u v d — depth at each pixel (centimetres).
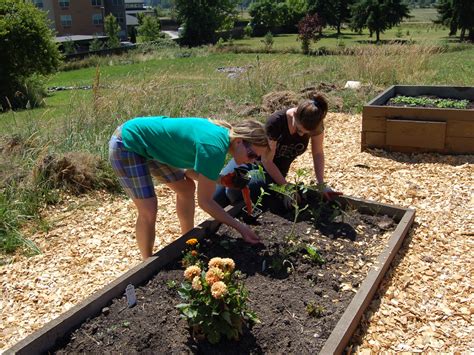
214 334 252
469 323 297
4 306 354
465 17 3956
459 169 548
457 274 347
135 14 9500
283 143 404
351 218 401
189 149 311
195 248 345
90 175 569
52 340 255
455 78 1208
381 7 4344
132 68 3048
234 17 6072
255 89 1086
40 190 532
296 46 4038
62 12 6134
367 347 275
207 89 1120
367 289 299
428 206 460
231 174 364
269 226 383
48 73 2273
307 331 267
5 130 712
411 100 695
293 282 314
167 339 261
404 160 599
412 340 283
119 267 398
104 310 279
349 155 630
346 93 1005
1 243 443
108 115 804
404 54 1288
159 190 555
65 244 446
